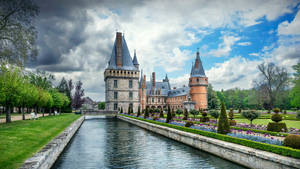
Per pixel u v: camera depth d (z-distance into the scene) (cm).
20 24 1833
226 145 1416
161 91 12100
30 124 2458
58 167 1324
